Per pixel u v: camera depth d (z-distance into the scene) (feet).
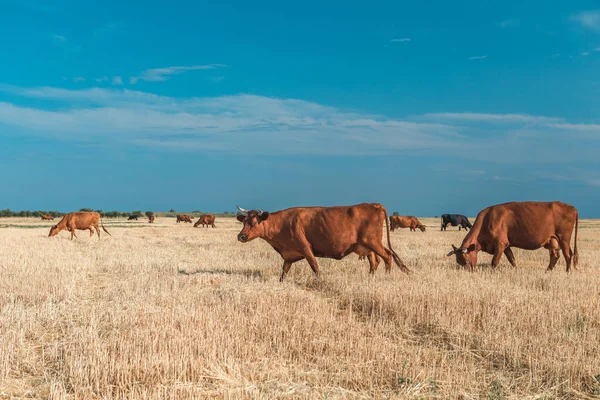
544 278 44.45
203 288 41.60
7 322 28.53
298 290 38.86
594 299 35.01
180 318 28.60
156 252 74.28
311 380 21.25
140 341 24.40
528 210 53.57
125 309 32.48
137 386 20.03
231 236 118.32
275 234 47.67
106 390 19.95
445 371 22.25
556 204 54.08
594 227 196.24
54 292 38.99
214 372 21.50
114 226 182.29
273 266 56.70
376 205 47.44
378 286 37.96
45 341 26.45
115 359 22.29
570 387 20.58
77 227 107.65
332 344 24.95
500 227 53.67
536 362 22.71
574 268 54.60
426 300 33.42
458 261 53.83
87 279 47.83
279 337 26.16
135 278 45.83
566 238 53.83
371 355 23.86
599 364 22.66
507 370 22.76
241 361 23.11
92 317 29.76
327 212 47.32
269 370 22.08
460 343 26.37
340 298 37.24
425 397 19.63
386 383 21.17
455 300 33.53
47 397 19.61
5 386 20.47
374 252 48.29
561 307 32.01
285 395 19.48
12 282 42.60
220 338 25.29
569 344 25.35
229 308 31.76
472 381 21.01
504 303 32.60
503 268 52.65
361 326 29.37
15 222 226.99
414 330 29.14
